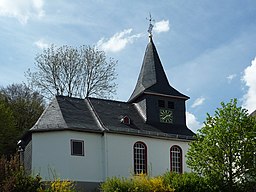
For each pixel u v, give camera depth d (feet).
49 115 120.26
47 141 114.62
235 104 102.53
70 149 113.29
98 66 165.48
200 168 101.19
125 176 118.21
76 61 163.94
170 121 135.44
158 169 124.88
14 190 75.31
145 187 90.22
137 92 139.23
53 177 109.91
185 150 130.52
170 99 137.59
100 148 117.80
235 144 99.45
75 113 122.93
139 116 133.59
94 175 114.93
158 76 140.67
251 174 98.68
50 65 162.50
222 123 100.83
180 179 95.30
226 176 99.55
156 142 126.62
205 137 101.65
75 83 162.81
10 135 155.22
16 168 79.97
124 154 119.85
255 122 101.71
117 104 134.21
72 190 90.17
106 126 119.75
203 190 96.32
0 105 157.89
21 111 178.50
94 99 131.54
